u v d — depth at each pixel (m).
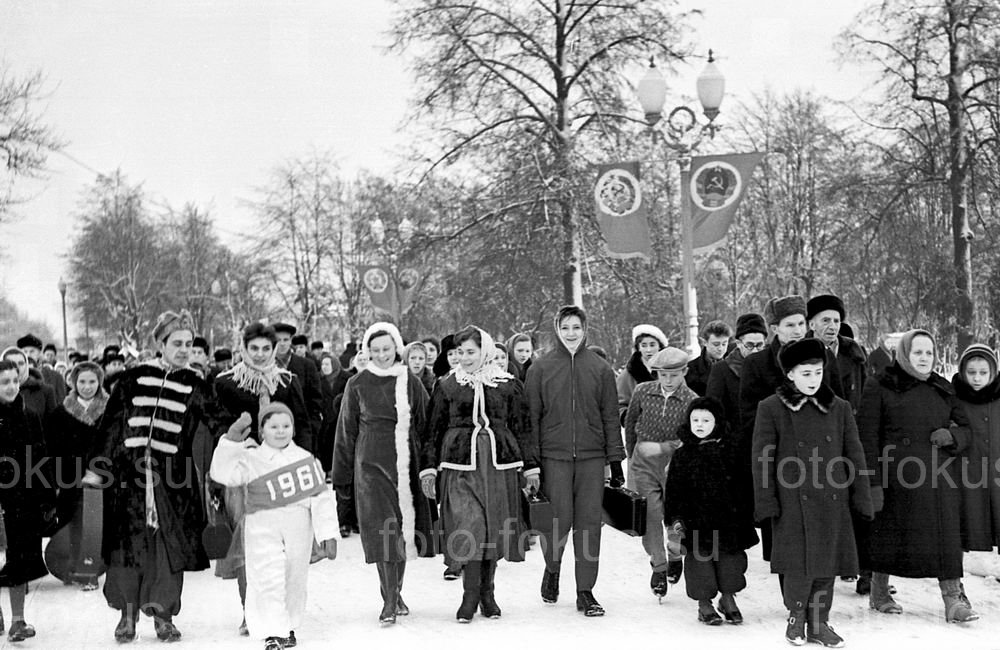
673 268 25.64
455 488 6.79
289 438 6.42
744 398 6.91
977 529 6.93
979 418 7.04
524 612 7.07
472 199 23.41
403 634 6.50
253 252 41.94
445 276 25.89
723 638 6.33
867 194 24.11
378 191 29.23
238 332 39.66
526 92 23.98
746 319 7.68
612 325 26.45
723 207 13.48
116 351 15.36
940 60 23.12
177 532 6.42
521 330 24.56
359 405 6.96
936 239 25.34
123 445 6.43
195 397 6.64
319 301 41.75
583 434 7.14
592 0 23.78
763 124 32.41
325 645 6.27
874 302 31.61
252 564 6.21
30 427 6.94
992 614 6.96
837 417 6.41
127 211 46.66
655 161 23.56
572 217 22.58
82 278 46.25
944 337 24.56
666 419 7.76
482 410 6.86
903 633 6.43
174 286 48.50
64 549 7.87
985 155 22.39
